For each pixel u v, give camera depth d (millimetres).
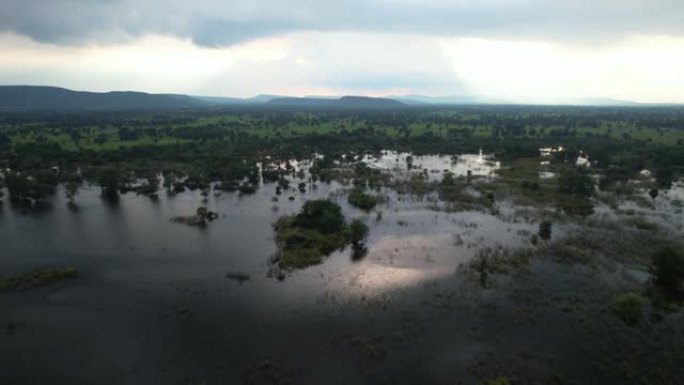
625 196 104812
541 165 147000
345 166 148750
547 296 53844
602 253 67750
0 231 80250
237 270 62562
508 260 64125
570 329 46812
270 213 93312
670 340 44719
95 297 54500
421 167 148375
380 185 118750
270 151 175750
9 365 41281
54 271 60344
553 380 39188
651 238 73500
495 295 54250
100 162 144875
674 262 54406
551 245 70062
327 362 41688
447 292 55156
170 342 44938
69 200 103875
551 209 94000
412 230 80000
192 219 87188
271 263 64875
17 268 63344
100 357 42469
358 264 64312
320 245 70000
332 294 54938
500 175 131625
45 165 139250
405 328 47281
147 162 146500
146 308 51750
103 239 76250
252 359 42156
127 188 114375
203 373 40188
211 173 129500
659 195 105938
